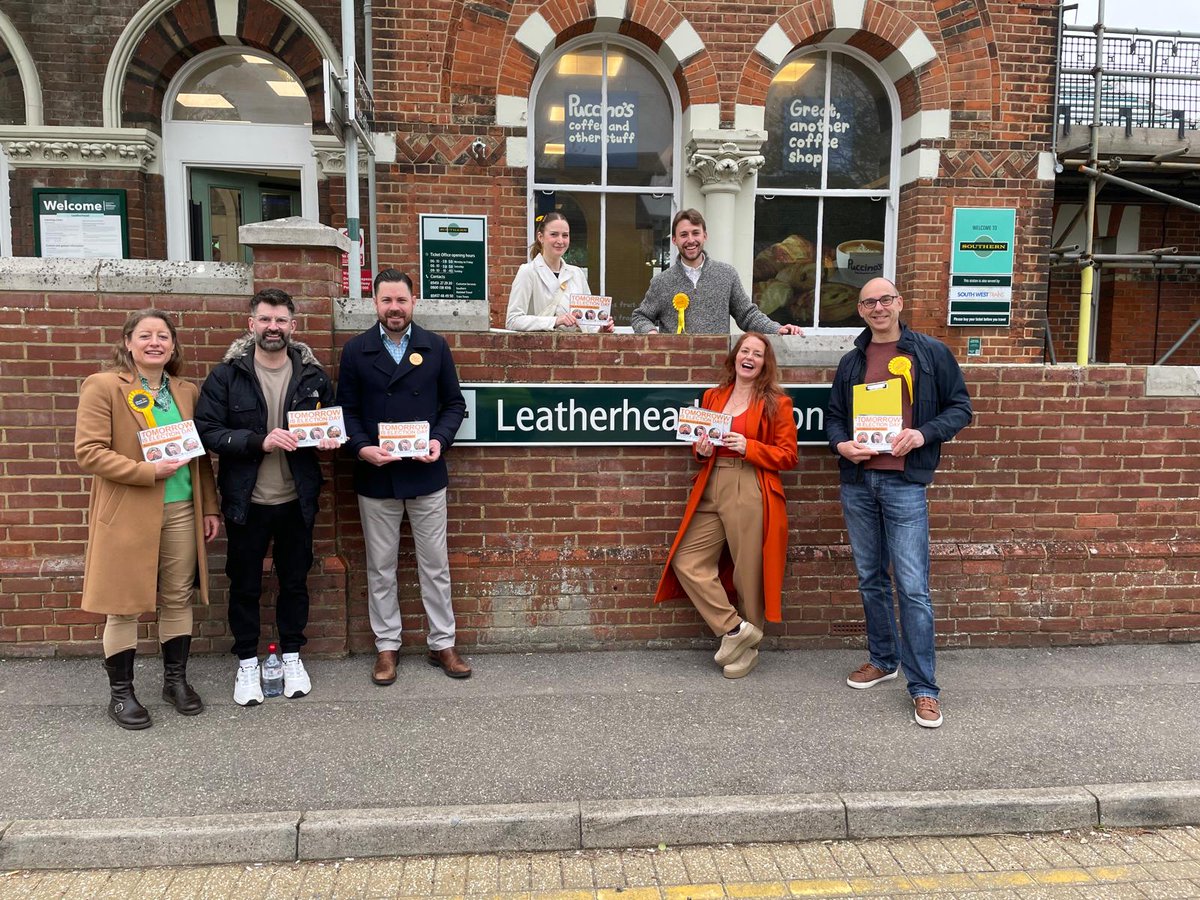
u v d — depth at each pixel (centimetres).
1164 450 502
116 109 728
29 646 453
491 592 478
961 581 497
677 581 471
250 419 391
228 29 733
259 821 314
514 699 422
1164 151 857
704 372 477
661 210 808
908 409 411
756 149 773
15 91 719
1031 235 802
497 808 325
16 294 433
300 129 782
